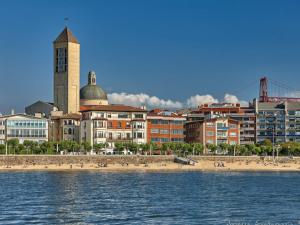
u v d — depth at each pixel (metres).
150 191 181.75
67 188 187.38
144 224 118.81
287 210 139.62
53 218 124.69
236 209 140.25
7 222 119.19
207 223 120.25
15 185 196.38
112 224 118.75
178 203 151.00
